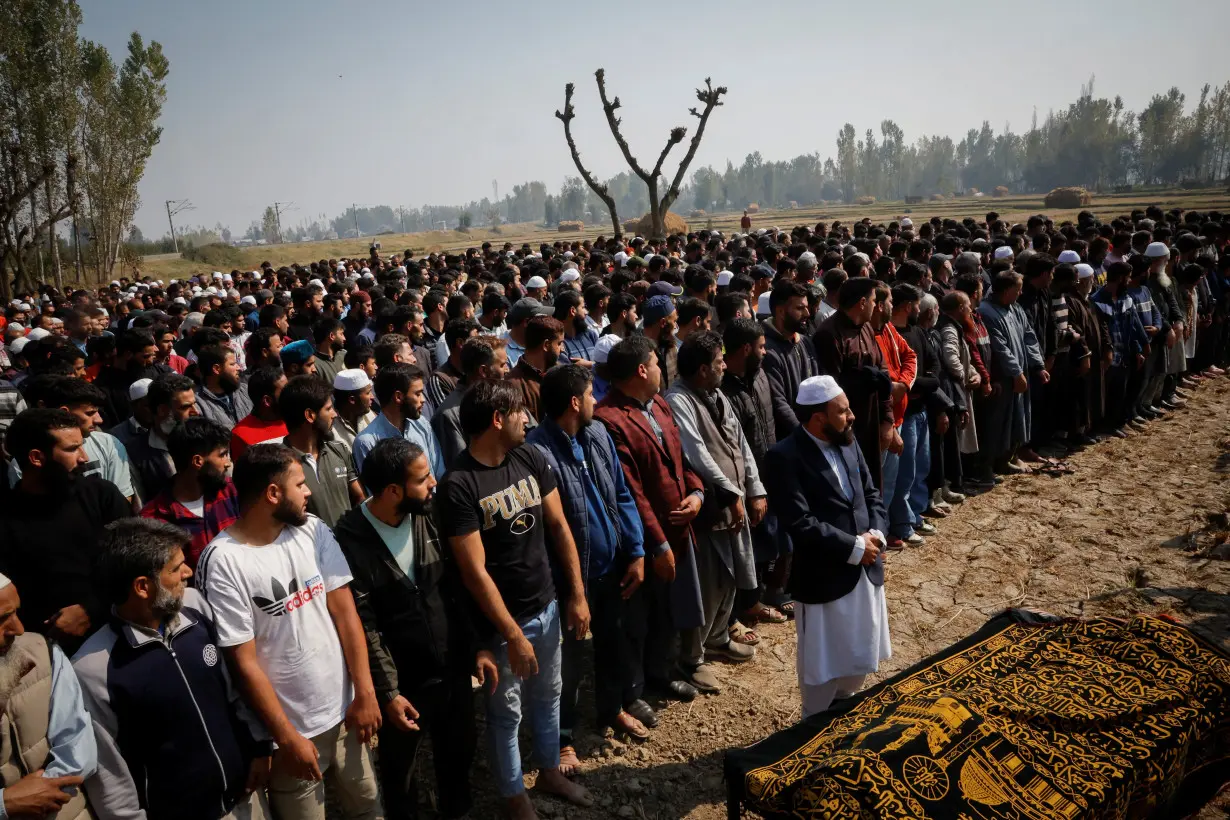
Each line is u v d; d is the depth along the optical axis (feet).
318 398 15.16
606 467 14.82
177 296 62.95
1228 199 253.44
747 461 17.46
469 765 13.65
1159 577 20.48
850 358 21.01
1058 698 11.27
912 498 23.94
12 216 106.22
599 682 15.61
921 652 18.01
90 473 14.12
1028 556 22.29
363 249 258.57
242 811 10.87
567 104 98.32
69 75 120.06
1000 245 42.42
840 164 620.08
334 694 11.44
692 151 100.78
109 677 9.74
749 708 16.40
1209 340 40.27
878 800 9.61
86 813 9.70
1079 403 30.22
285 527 11.33
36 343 26.00
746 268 36.47
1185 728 10.96
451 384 20.56
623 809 13.78
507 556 12.80
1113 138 454.81
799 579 14.20
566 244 66.95
